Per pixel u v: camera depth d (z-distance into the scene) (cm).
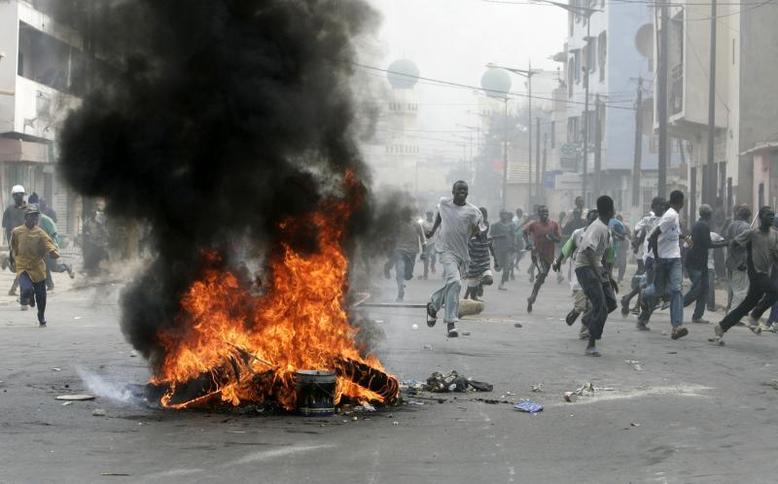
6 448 751
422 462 721
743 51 3534
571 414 916
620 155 6162
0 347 1346
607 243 1366
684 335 1549
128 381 1059
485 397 1003
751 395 1031
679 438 815
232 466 700
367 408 919
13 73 3691
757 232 1484
